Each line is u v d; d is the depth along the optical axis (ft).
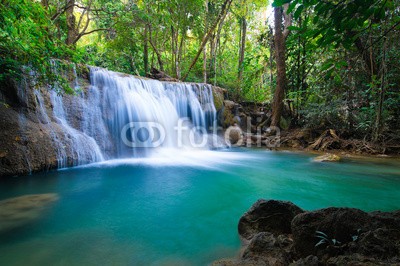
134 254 8.49
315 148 33.76
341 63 7.75
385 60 27.94
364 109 31.42
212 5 53.36
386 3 5.46
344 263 5.74
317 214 7.82
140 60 59.36
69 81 24.07
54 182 16.88
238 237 9.76
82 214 11.98
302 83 41.06
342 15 5.46
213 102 41.29
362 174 20.56
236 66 68.03
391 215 7.84
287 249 7.93
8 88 18.65
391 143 30.25
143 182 17.95
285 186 17.30
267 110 47.98
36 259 8.11
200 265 7.84
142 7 39.93
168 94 34.94
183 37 51.01
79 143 21.93
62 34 34.94
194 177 19.75
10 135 17.89
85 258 8.21
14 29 13.55
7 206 12.51
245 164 25.02
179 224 11.03
